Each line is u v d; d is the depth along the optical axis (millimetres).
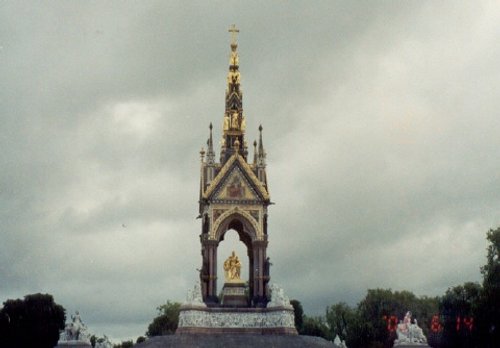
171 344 126250
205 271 140500
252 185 143750
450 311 196000
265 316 135875
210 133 147125
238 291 142875
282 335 132125
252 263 147750
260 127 148750
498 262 178000
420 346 127812
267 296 140875
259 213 143250
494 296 165875
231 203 143000
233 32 154000
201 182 146125
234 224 150125
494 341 169875
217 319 135375
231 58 152625
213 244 141375
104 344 147750
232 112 149625
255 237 142375
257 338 129625
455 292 199875
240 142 148375
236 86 151000
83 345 131250
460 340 190125
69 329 132250
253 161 148000
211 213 142250
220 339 129125
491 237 180500
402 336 129000
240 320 135625
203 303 135875
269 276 141750
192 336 130125
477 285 198000
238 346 126562
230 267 144375
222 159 147250
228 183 143625
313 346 127750
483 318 167625
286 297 136500
